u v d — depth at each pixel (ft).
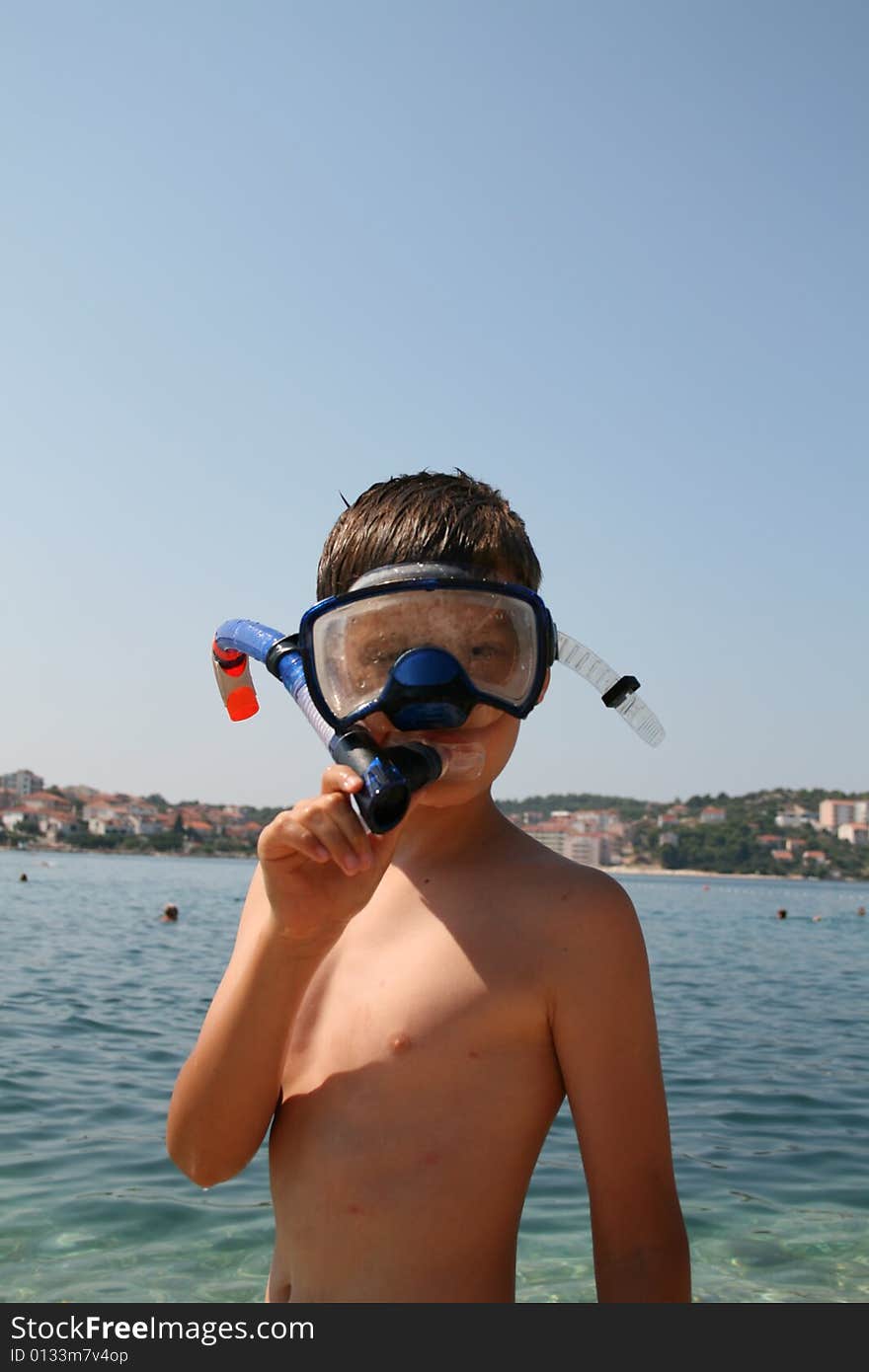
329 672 5.29
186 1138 5.65
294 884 5.03
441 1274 5.17
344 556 5.83
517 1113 5.34
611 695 6.10
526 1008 5.38
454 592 5.21
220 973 44.62
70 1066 24.09
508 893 5.65
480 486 6.07
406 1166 5.27
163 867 353.72
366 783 4.64
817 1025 35.04
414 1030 5.42
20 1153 16.98
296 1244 5.46
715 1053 28.96
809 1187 16.24
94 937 63.10
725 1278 12.28
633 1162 5.31
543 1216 14.21
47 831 597.93
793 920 124.47
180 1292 11.23
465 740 5.28
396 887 5.96
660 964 59.47
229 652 6.81
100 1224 13.57
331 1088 5.56
